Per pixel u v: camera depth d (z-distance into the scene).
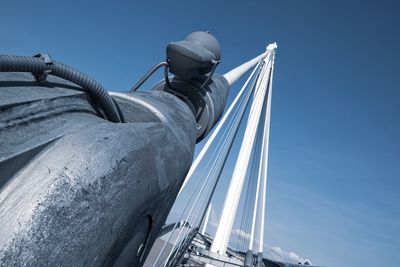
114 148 1.77
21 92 1.75
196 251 13.95
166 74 4.35
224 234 20.61
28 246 1.25
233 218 21.11
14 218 1.29
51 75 2.25
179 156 2.59
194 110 4.80
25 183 1.41
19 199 1.35
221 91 5.71
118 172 1.71
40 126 1.69
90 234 1.49
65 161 1.53
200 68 4.24
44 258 1.28
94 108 2.43
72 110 2.04
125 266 2.14
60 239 1.35
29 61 1.82
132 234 2.01
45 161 1.51
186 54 3.88
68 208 1.41
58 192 1.41
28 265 1.22
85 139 1.70
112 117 2.61
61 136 1.66
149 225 2.38
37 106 1.76
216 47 4.39
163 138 2.40
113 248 1.69
